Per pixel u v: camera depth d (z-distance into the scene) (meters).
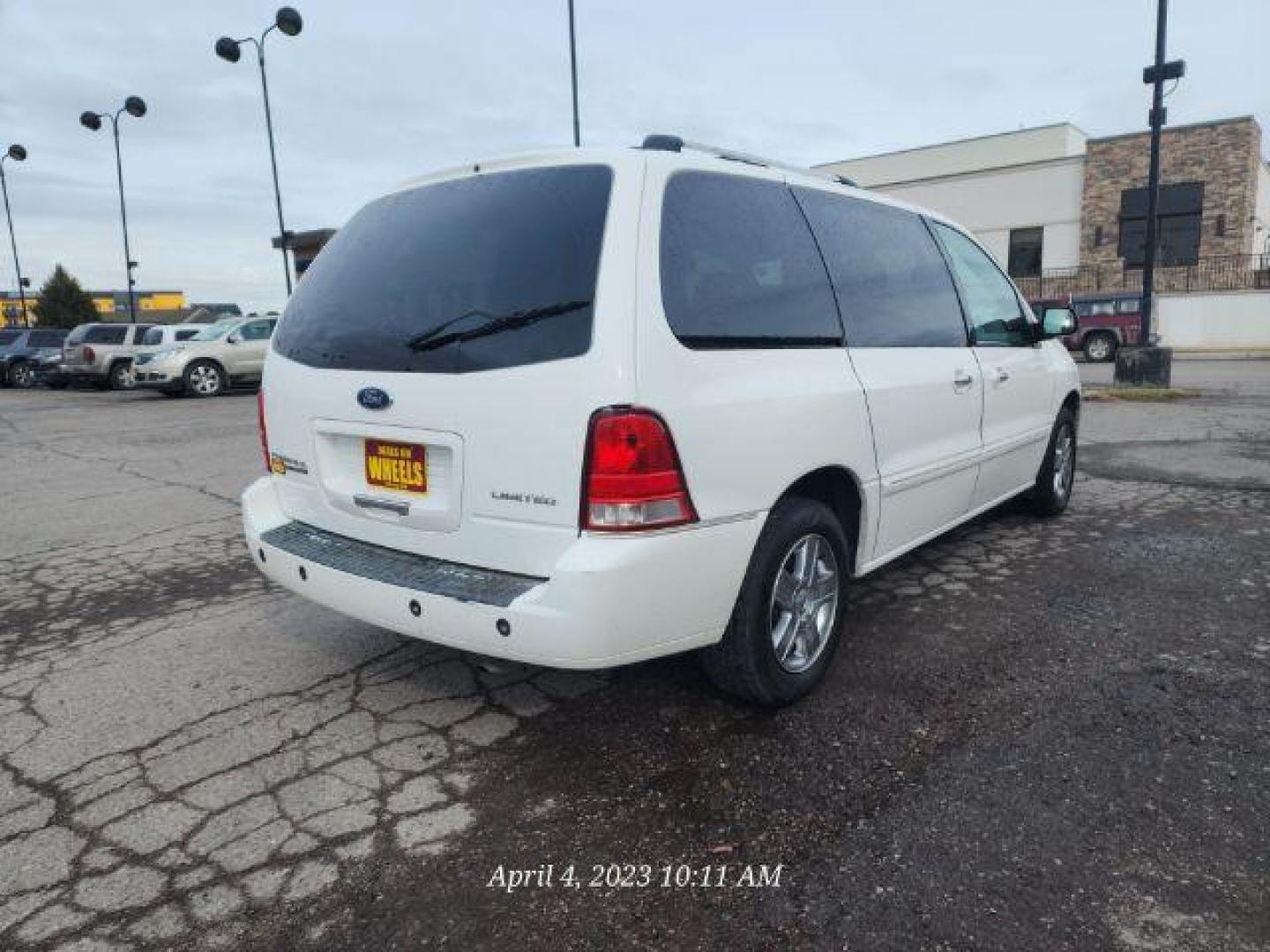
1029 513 5.48
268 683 3.32
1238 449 7.89
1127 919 1.96
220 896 2.13
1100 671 3.22
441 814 2.44
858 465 3.14
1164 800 2.40
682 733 2.84
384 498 2.79
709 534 2.51
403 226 2.93
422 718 2.99
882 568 4.50
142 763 2.75
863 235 3.49
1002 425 4.43
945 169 32.91
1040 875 2.10
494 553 2.53
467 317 2.56
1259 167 25.98
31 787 2.63
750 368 2.67
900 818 2.35
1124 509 5.68
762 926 1.98
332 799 2.53
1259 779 2.48
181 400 16.80
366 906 2.08
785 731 2.83
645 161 2.58
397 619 2.65
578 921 2.01
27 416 14.56
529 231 2.56
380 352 2.75
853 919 1.98
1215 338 24.09
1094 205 26.12
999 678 3.18
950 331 3.96
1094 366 19.33
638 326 2.36
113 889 2.16
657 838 2.30
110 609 4.27
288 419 3.12
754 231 2.88
